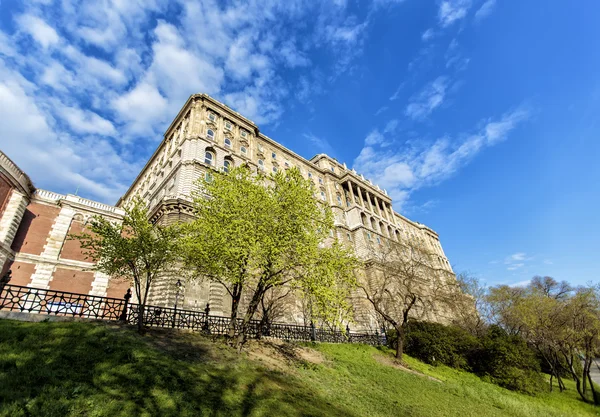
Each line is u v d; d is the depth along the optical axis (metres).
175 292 26.25
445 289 39.28
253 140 47.09
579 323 24.84
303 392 12.67
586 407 21.88
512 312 33.88
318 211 20.31
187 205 31.28
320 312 16.42
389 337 29.88
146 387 9.31
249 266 17.34
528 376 24.50
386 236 62.91
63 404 7.53
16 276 26.88
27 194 30.03
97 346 11.26
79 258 30.80
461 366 26.72
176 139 44.00
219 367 12.74
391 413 13.20
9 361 8.86
